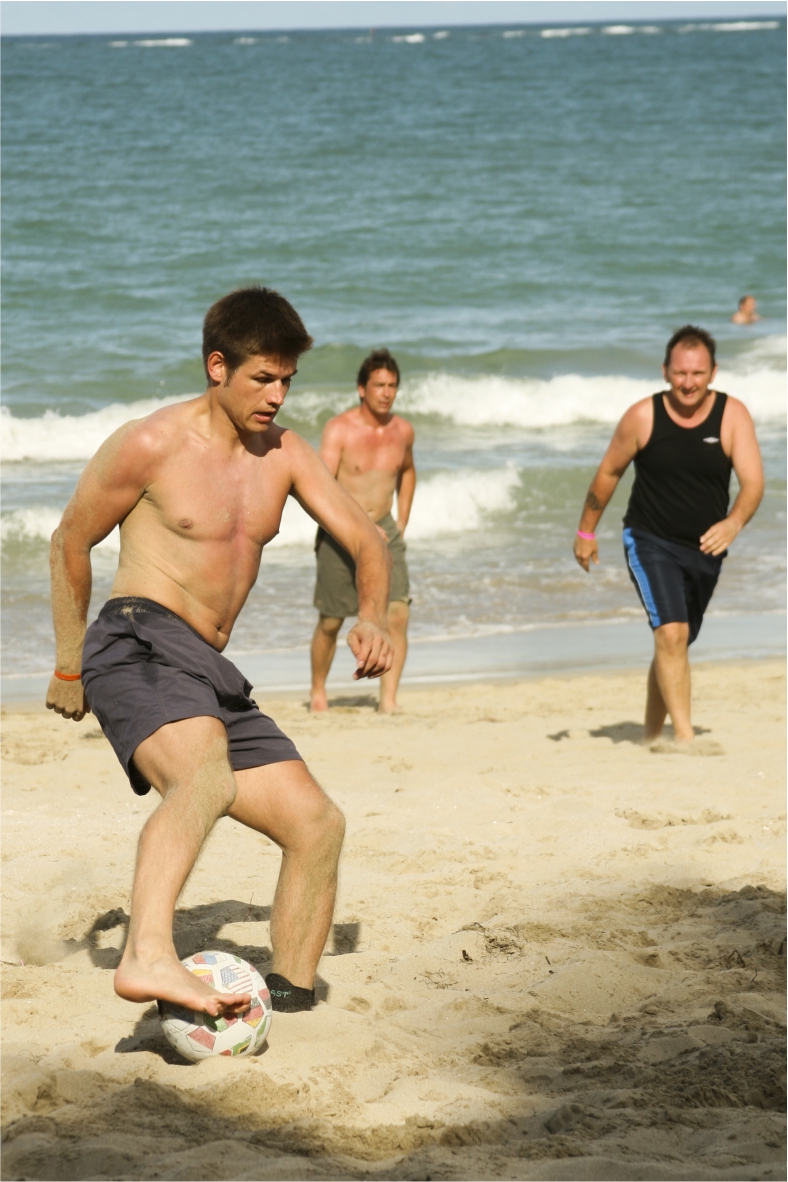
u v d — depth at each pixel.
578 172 117.38
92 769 17.08
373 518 21.50
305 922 8.43
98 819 14.38
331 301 69.62
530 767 17.06
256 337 8.01
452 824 14.12
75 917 11.07
